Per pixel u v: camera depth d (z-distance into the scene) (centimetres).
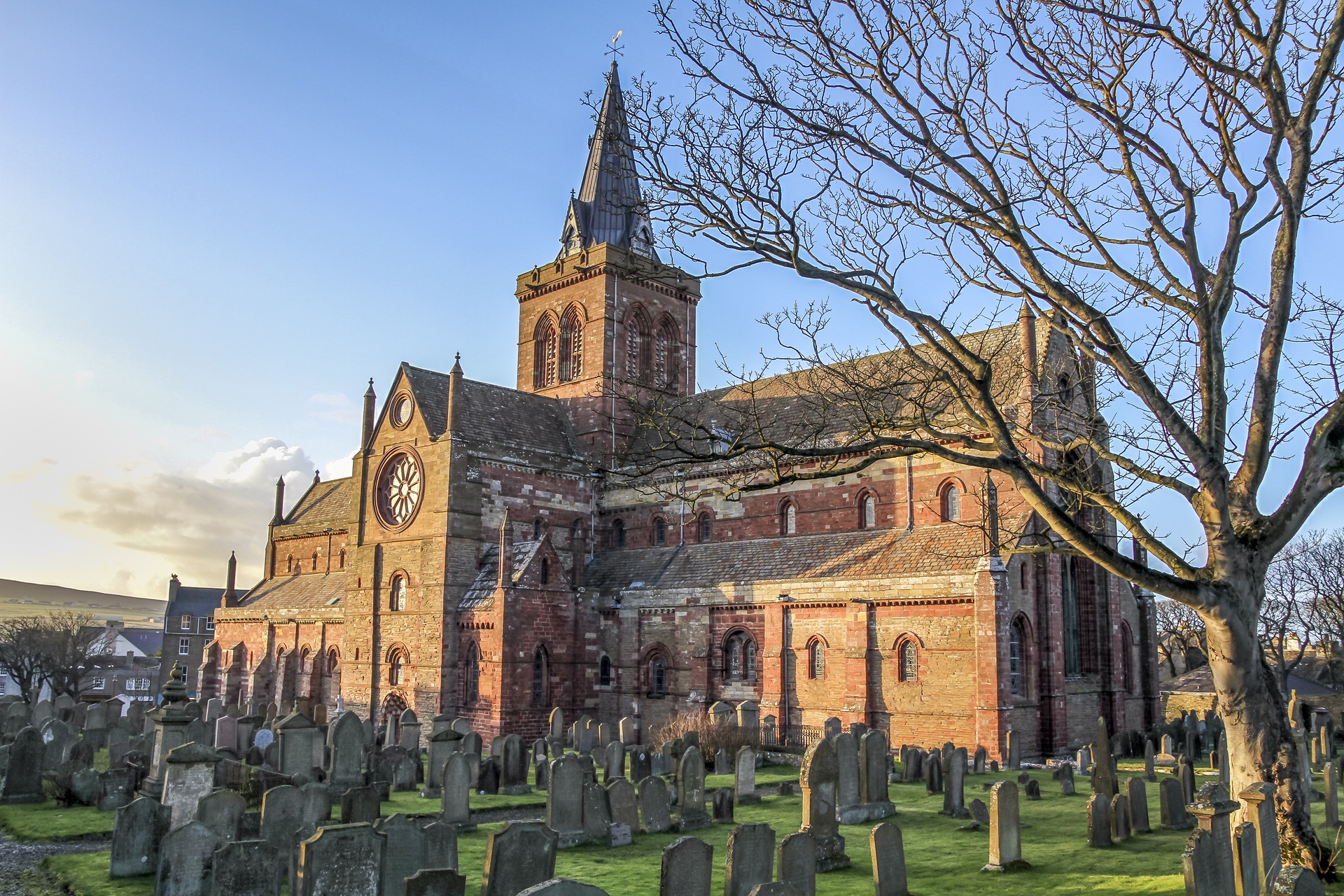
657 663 6047
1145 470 2164
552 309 7738
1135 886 2042
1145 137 2094
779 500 5931
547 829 2003
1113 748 4919
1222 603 1925
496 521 6450
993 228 2167
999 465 2044
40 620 14350
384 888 2000
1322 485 1953
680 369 7750
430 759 3488
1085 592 5400
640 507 6681
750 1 2172
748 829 1992
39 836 2836
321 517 8938
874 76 2184
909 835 2766
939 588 4728
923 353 5128
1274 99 1966
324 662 7556
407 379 6662
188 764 2608
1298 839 1898
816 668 5234
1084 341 2206
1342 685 8512
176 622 13700
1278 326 1986
